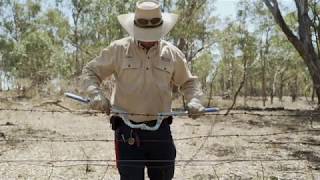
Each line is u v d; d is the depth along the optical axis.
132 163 3.62
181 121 18.84
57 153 9.94
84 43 35.97
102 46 29.66
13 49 40.09
